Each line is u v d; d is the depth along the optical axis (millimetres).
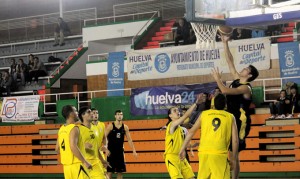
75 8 29547
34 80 24844
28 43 28250
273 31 19984
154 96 18984
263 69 18562
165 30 23938
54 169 19609
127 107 19453
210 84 18094
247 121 9305
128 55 21031
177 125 11938
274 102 16719
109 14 28266
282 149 16344
